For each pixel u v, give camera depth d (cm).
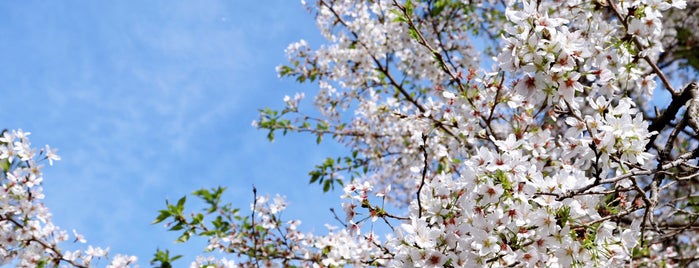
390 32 596
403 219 298
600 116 251
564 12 338
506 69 241
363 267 404
